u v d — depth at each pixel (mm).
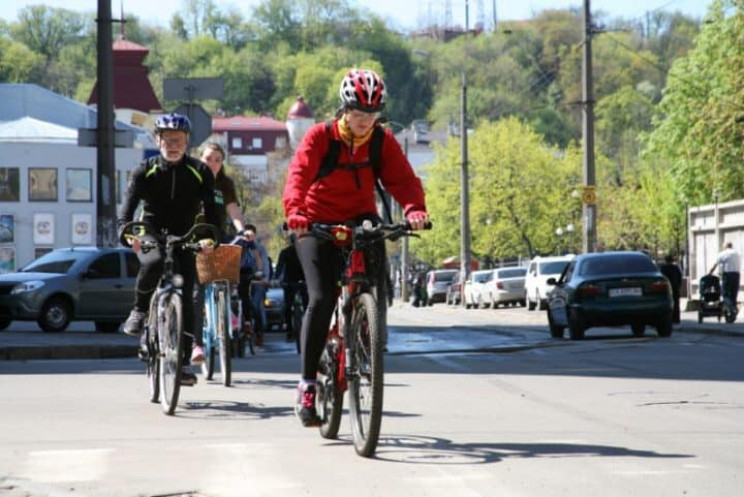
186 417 14406
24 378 19969
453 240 135875
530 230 133875
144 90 139875
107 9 37781
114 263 39688
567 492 9594
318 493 9602
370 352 11039
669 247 131500
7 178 103625
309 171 11625
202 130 39031
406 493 9586
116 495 9594
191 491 9711
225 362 18562
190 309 14633
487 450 11672
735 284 44031
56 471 10609
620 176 149750
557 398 16656
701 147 77875
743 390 17844
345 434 12758
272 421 14000
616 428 13352
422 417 14383
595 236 59938
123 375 20641
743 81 74312
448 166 135750
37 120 107625
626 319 34531
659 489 9695
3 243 103375
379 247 11562
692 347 28922
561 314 35594
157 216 15406
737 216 57312
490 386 18547
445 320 57406
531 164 133250
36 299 38344
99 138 37906
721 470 10531
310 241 11742
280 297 44969
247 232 19109
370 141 11766
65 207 105188
